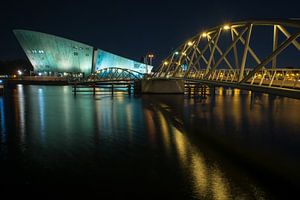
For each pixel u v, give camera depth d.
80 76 164.88
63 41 155.38
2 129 31.61
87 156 21.42
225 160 20.53
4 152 22.48
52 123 35.59
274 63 23.22
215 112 46.88
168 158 20.97
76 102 62.22
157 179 16.98
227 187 15.89
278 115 43.97
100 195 14.99
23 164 19.61
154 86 85.31
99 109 49.97
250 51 27.25
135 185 16.12
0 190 15.55
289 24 19.19
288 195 14.94
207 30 39.62
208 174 17.72
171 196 14.85
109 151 22.78
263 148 23.94
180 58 55.12
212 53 35.25
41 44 155.75
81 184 16.30
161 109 50.31
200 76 41.97
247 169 18.83
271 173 18.00
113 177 17.31
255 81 27.14
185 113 45.19
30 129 31.67
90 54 162.25
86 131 30.62
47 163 19.81
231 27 30.98
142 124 35.03
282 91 18.83
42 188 15.81
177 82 85.62
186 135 28.78
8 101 63.81
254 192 15.32
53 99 69.19
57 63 163.25
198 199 14.52
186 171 18.28
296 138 27.50
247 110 50.09
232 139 27.03
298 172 18.20
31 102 61.91
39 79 156.50
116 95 82.81
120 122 36.44
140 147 24.03
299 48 18.72
